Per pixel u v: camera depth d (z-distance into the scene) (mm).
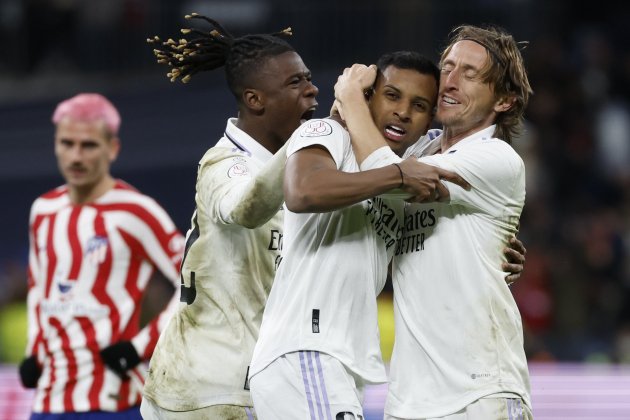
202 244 15609
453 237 14148
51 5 49656
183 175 37562
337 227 13859
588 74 52188
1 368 26266
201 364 15414
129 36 48969
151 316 29906
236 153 15734
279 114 15938
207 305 15594
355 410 13555
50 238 20469
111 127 20703
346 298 13797
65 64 49500
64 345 20031
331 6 47656
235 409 15305
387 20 47719
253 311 15562
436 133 15797
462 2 49062
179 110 37781
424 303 14156
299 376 13586
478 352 13938
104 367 19906
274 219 15758
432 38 47719
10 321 34625
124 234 20188
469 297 14023
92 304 20031
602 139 50000
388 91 14133
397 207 14469
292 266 14055
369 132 13750
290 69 15938
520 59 14648
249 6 48125
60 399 19953
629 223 44875
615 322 41281
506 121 14781
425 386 14070
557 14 52875
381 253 14297
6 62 49750
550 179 47750
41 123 37469
